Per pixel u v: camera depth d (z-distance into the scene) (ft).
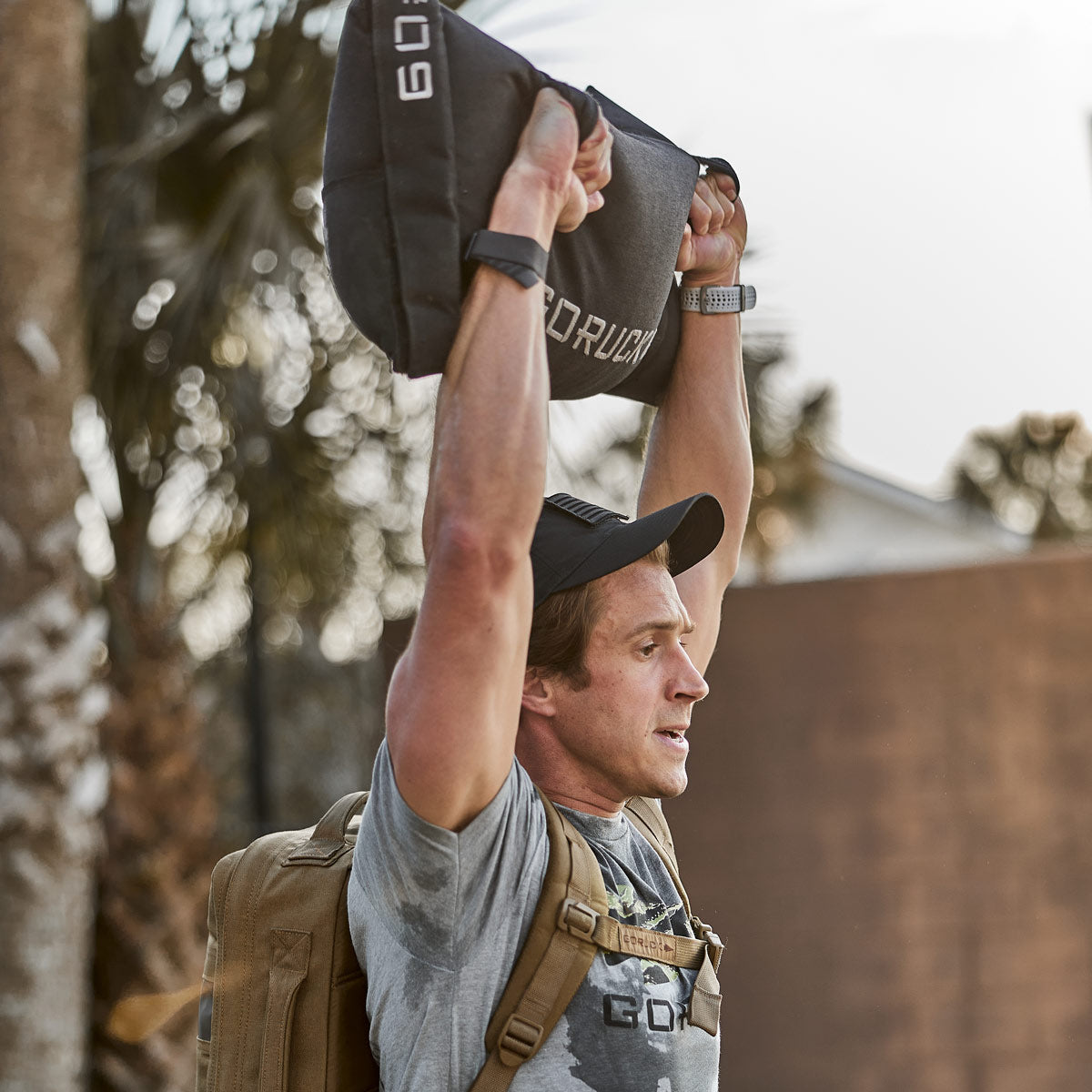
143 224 44.83
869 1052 40.60
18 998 32.71
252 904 11.85
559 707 11.98
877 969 41.09
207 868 38.37
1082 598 41.47
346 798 12.71
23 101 34.24
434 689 9.80
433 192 10.05
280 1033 11.32
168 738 38.45
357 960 11.60
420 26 10.22
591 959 10.84
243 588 54.34
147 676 38.75
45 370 34.19
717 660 43.39
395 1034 10.64
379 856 10.45
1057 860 40.68
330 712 66.03
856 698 42.42
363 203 10.28
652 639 11.95
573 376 12.00
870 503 162.30
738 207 14.40
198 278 44.83
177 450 46.34
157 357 45.78
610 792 12.17
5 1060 32.48
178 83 44.83
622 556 11.75
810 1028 40.98
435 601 9.82
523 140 10.50
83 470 43.80
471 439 9.81
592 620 11.80
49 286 34.55
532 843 10.92
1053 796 40.96
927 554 162.81
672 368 14.53
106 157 43.96
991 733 41.55
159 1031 36.96
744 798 42.47
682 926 12.01
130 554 43.96
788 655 43.01
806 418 80.28
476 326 10.03
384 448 49.60
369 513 51.31
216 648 63.21
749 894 42.01
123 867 37.24
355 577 53.16
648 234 11.69
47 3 34.60
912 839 41.50
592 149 10.89
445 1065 10.45
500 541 9.77
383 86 10.15
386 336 10.43
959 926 40.96
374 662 61.46
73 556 34.76
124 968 36.88
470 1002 10.51
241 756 63.82
